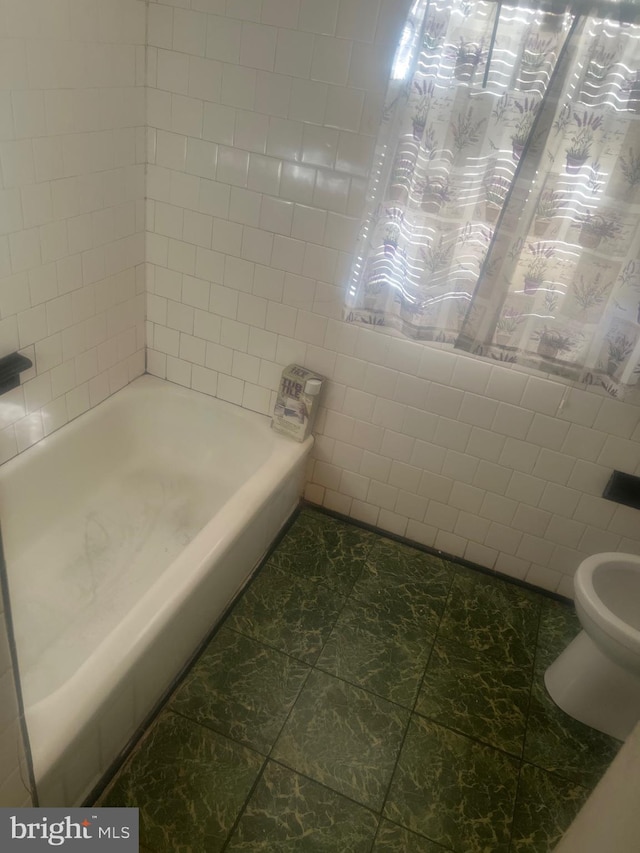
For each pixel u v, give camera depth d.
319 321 2.27
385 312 2.12
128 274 2.34
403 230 1.95
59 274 2.02
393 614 2.27
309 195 2.07
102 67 1.91
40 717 1.41
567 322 1.89
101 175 2.05
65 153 1.88
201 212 2.24
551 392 2.09
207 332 2.46
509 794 1.79
